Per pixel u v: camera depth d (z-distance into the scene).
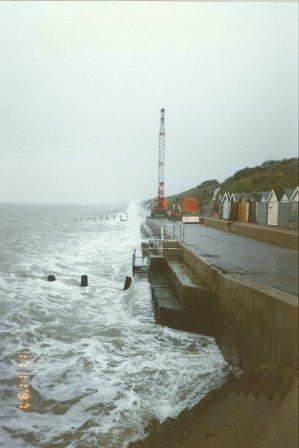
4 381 8.34
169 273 15.78
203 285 11.88
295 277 10.45
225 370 8.88
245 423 5.57
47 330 11.50
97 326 11.94
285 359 6.72
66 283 18.55
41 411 7.25
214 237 23.48
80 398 7.66
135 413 7.08
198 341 10.80
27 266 22.48
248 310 8.44
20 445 6.25
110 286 18.38
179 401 7.50
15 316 12.62
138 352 9.93
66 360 9.41
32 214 108.94
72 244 37.66
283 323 6.81
